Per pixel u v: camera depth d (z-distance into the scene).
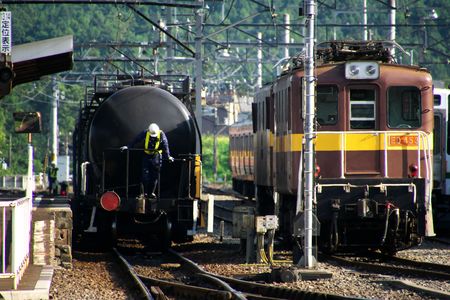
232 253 69.19
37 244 57.94
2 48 55.12
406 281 50.38
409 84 66.31
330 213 64.06
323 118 66.00
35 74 67.69
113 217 72.19
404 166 66.25
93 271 59.59
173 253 69.50
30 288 45.41
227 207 136.50
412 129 66.50
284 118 70.06
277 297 47.62
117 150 70.62
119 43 133.88
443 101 88.75
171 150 71.44
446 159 88.62
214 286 50.72
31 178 57.56
